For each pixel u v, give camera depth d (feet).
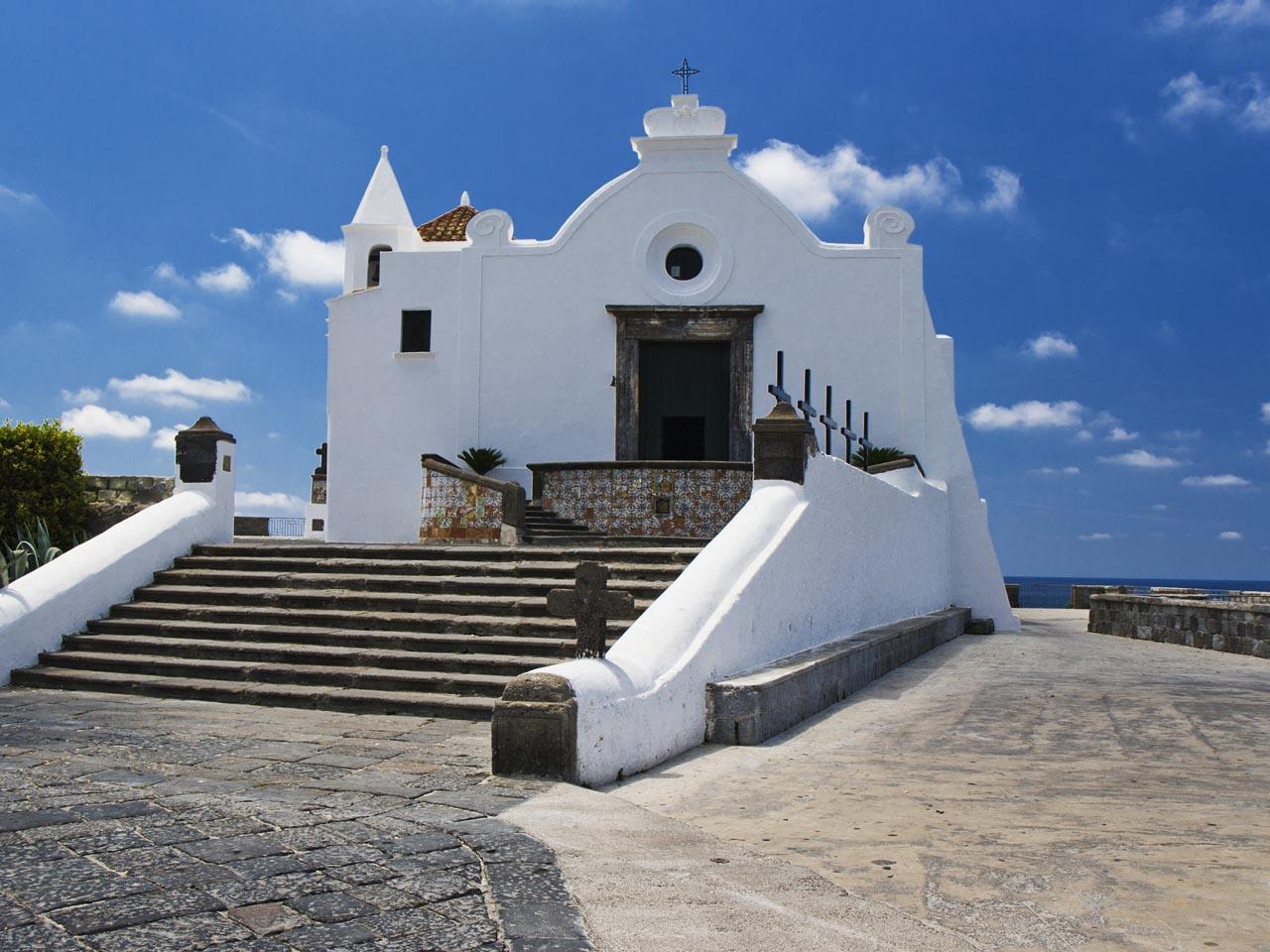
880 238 66.39
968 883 15.84
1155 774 23.71
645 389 67.92
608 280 67.41
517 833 17.24
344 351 68.85
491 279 68.08
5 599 35.32
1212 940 13.61
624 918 13.70
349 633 33.94
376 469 67.72
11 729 26.53
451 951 12.30
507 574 37.27
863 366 65.72
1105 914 14.51
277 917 13.05
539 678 21.74
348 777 21.36
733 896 14.78
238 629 35.09
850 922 13.97
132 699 31.58
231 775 21.36
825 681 33.09
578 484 57.06
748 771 23.85
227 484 45.29
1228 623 53.72
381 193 82.23
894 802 20.94
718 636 28.19
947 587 67.82
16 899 13.37
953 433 69.31
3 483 55.47
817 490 37.73
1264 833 18.70
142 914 12.98
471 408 67.31
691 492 55.62
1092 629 70.38
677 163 67.67
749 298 66.69
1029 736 28.53
